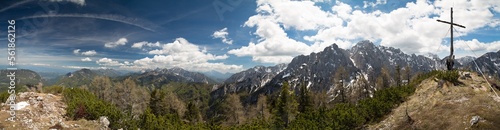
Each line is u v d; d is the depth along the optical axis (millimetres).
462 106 33094
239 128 65188
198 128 58719
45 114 33062
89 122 34125
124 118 40281
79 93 46750
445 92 38062
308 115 56938
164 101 93188
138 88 107500
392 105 43781
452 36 40719
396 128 35719
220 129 63969
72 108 35875
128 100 91812
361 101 51719
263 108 112000
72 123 32656
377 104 44406
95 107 38000
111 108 41656
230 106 117438
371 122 43406
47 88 46812
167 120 56688
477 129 27625
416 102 40312
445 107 34250
